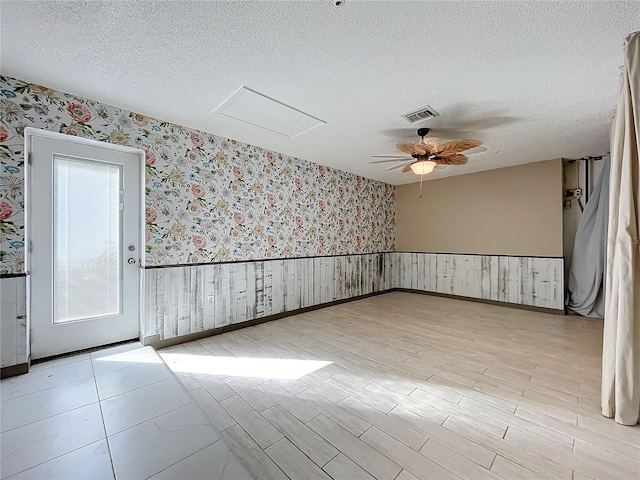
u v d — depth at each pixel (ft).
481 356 9.17
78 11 5.13
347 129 10.51
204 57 6.48
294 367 8.41
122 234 9.58
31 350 8.11
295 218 14.17
